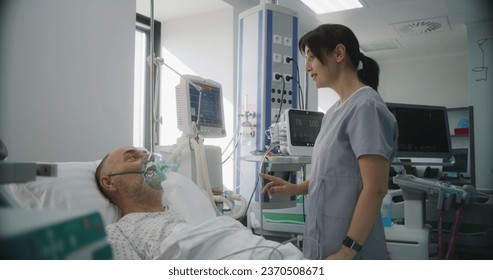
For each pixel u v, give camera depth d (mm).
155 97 1947
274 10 2629
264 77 2576
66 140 2055
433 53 6113
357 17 4543
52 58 1987
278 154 2158
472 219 2086
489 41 4574
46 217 486
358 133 1163
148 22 3662
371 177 1116
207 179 1834
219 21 3537
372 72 1339
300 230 2373
